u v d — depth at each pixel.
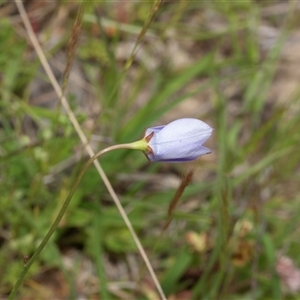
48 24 0.46
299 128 0.42
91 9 0.43
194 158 0.26
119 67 0.47
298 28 0.53
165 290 0.37
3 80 0.41
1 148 0.38
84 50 0.45
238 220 0.37
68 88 0.44
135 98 0.44
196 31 0.50
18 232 0.37
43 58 0.36
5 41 0.39
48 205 0.38
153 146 0.26
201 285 0.36
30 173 0.37
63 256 0.39
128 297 0.38
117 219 0.38
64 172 0.40
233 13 0.50
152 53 0.48
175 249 0.40
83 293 0.38
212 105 0.47
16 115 0.39
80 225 0.38
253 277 0.37
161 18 0.49
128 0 0.47
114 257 0.40
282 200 0.42
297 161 0.43
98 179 0.38
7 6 0.45
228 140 0.43
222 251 0.34
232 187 0.38
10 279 0.37
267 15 0.53
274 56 0.47
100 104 0.42
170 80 0.44
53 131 0.37
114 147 0.26
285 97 0.49
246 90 0.48
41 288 0.38
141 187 0.42
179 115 0.47
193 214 0.39
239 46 0.51
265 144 0.44
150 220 0.39
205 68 0.42
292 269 0.38
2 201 0.36
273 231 0.41
